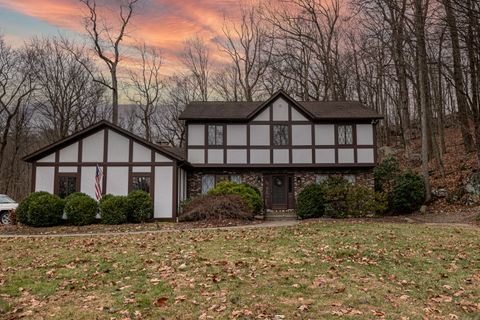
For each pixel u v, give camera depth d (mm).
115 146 19641
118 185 19438
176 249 9453
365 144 22344
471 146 23625
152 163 19594
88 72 34344
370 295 5883
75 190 19359
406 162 26953
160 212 19297
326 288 6168
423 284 6602
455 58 15570
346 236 11242
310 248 9367
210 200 18062
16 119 33438
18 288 6410
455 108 36438
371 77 36031
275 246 9719
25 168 37906
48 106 34375
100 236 13258
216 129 22656
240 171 22922
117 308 5363
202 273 7039
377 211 19094
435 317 5074
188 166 21750
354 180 22625
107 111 37906
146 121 38062
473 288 6391
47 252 9695
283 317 4938
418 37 17422
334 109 23625
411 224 14961
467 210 18172
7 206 19562
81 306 5488
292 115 22703
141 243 10781
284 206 22672
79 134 19406
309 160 22406
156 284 6441
